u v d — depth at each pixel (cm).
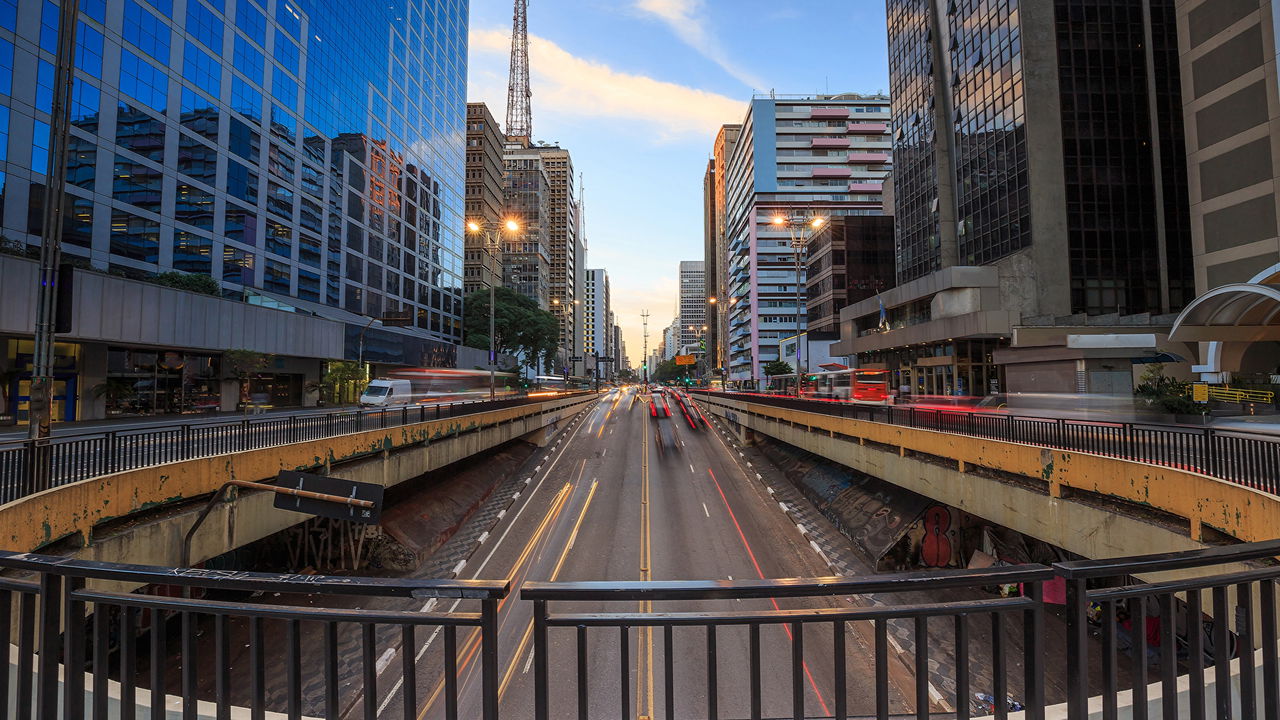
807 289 8319
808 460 3089
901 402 4406
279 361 4125
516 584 1800
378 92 5884
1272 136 2905
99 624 239
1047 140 3888
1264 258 2933
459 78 8325
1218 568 795
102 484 859
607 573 1872
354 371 4638
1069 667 224
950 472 1434
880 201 10238
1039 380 3006
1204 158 3241
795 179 10294
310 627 1370
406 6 6606
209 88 3628
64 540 816
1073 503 1052
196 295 3173
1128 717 252
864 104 10400
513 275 11619
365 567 1794
